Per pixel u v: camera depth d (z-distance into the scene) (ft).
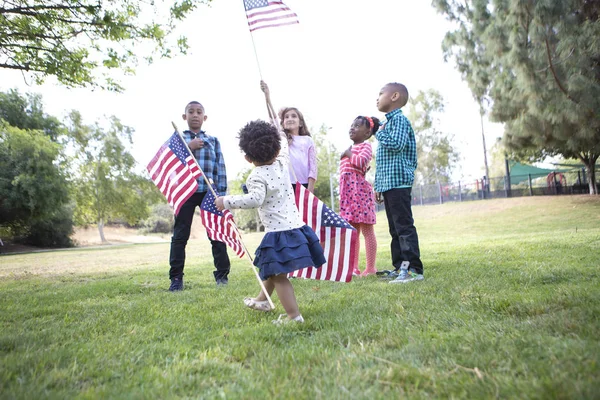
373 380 5.44
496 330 7.08
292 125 15.25
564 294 8.91
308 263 8.75
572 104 46.78
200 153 15.58
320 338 7.38
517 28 47.83
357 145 16.70
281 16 13.73
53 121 104.78
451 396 4.76
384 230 64.13
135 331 8.47
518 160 82.89
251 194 8.91
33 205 87.92
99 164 129.70
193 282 16.53
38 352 6.92
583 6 48.11
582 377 4.88
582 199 64.34
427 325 7.69
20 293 15.70
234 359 6.66
